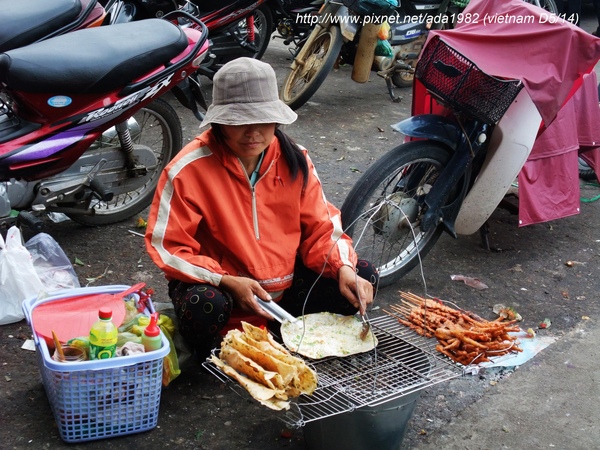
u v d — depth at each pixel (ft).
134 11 15.58
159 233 8.54
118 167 12.30
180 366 9.14
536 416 9.34
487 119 10.98
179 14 12.44
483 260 13.34
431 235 12.20
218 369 7.98
